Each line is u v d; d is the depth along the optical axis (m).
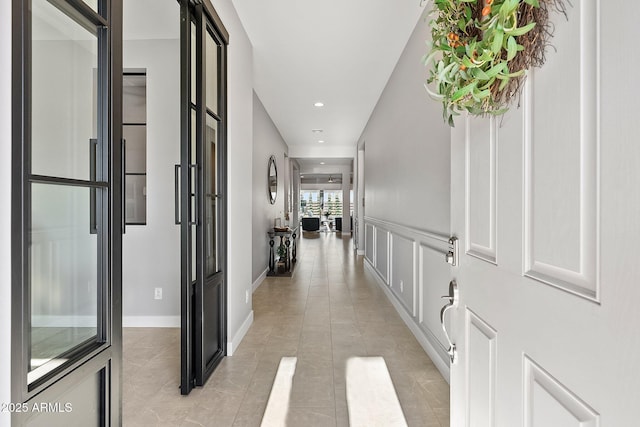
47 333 0.98
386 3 2.56
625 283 0.48
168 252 3.30
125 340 2.96
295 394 2.07
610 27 0.52
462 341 1.10
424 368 2.40
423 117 2.72
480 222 0.99
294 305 3.96
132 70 3.26
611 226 0.51
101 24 1.17
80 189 1.10
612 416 0.51
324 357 2.58
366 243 6.50
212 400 2.01
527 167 0.75
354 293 4.51
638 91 0.46
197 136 2.17
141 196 3.30
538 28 0.70
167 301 3.31
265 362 2.50
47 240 0.98
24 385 0.87
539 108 0.70
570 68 0.61
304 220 15.38
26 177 0.88
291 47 3.27
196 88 2.16
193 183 2.18
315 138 7.80
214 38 2.44
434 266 2.51
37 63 0.94
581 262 0.58
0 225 0.83
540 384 0.70
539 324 0.70
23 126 0.87
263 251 5.43
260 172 5.16
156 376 2.31
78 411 1.07
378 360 2.53
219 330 2.55
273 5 2.62
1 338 0.83
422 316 2.82
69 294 1.06
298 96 4.75
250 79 3.19
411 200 3.13
